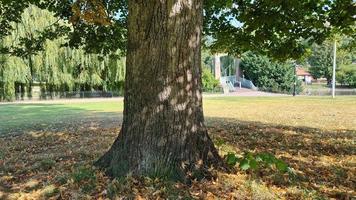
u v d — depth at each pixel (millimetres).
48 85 38938
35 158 6762
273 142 8031
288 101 32469
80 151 7164
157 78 4605
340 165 5887
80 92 43406
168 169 4535
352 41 15555
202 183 4453
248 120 14344
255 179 4617
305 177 5043
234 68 86812
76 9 7672
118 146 4887
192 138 4699
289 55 10234
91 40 11109
